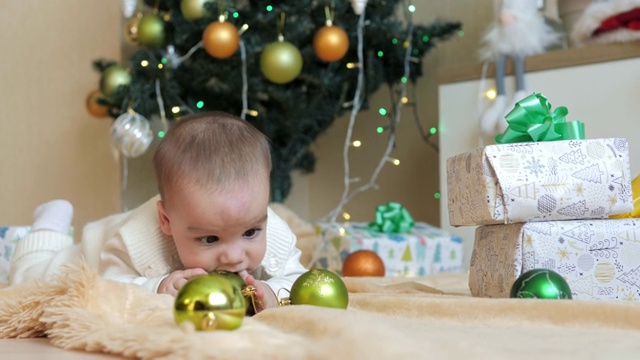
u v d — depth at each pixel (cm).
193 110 266
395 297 115
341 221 337
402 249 228
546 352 73
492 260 144
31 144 286
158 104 257
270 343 73
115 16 307
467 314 101
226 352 70
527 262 134
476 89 238
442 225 248
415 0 314
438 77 247
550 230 134
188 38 256
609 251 134
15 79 284
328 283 104
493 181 134
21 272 173
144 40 256
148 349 73
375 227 243
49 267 160
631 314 92
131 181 310
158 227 132
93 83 300
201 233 117
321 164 347
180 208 117
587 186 135
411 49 270
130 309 92
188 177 116
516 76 227
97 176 297
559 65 220
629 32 207
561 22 240
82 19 300
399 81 288
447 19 302
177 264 133
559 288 113
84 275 92
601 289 134
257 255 121
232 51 239
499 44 230
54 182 289
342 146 338
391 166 319
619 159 136
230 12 252
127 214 155
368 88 279
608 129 212
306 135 287
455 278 193
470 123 239
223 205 115
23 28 288
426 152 307
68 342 84
